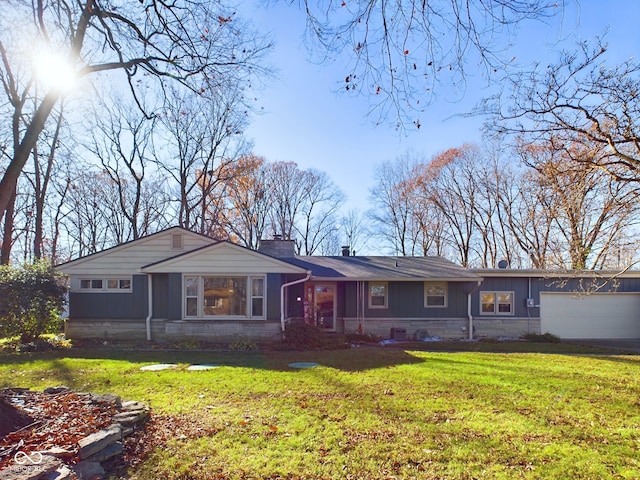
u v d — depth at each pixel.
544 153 9.67
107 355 11.72
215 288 14.59
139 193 26.77
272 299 14.49
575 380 8.48
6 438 4.18
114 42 6.52
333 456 4.62
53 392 6.19
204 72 6.98
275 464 4.43
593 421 5.85
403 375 8.80
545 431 5.43
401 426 5.56
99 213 31.48
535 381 8.32
